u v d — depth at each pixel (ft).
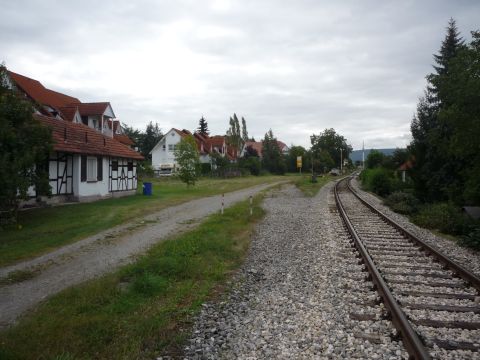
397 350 16.02
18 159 42.42
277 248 37.01
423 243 34.65
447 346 16.25
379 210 67.15
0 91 46.24
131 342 17.37
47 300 23.30
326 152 355.36
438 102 81.00
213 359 16.06
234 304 22.40
